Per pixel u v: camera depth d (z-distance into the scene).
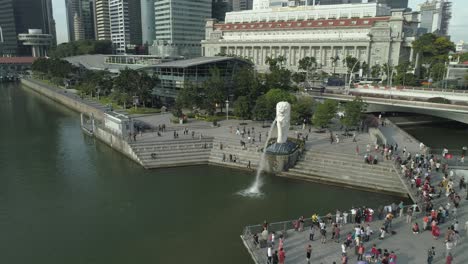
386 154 62.12
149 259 39.62
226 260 39.22
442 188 50.28
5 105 146.62
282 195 55.53
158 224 47.31
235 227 46.38
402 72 154.25
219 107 107.69
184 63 112.94
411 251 35.84
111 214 50.28
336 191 56.69
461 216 43.09
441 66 157.25
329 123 88.31
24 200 55.09
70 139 92.00
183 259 39.53
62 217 49.59
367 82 165.38
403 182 53.66
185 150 72.25
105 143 86.31
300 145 68.12
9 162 73.44
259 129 84.50
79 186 60.25
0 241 43.66
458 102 103.31
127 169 67.88
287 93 91.12
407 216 42.28
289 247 37.22
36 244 42.91
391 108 110.62
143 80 113.88
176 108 95.56
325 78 182.38
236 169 67.00
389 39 186.00
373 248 33.94
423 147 68.19
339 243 37.94
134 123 86.25
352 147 69.38
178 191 57.62
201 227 46.41
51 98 166.12
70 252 41.16
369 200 53.19
